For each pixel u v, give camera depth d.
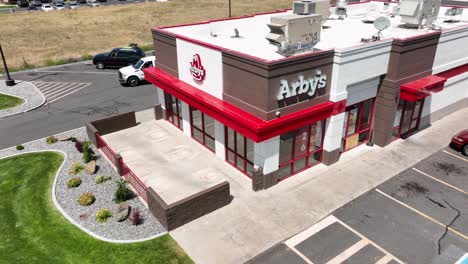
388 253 12.06
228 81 15.30
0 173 17.06
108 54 35.81
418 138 19.84
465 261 11.68
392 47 16.77
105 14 65.62
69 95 28.42
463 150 17.98
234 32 20.44
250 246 12.32
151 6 74.06
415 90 17.05
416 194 15.05
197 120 19.16
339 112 16.14
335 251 12.15
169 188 15.70
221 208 14.23
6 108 25.59
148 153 18.73
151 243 12.48
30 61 38.22
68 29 53.78
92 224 13.48
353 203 14.52
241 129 14.38
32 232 13.16
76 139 20.47
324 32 19.55
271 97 13.51
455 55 20.64
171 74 20.05
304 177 16.36
